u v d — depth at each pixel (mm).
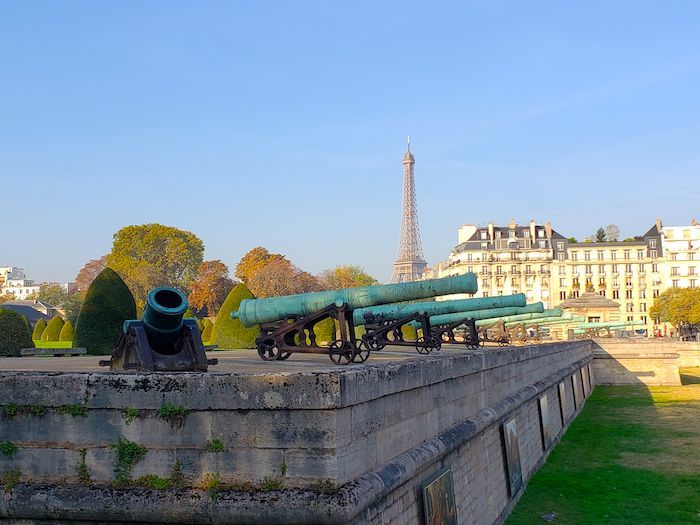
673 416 47594
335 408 10281
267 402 10398
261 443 10430
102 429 10852
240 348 46062
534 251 194625
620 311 194750
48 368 15398
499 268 193750
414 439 13953
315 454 10289
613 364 77250
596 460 31594
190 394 10609
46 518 10812
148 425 10727
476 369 19203
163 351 12594
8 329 36875
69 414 10930
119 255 136250
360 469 11172
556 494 24906
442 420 15953
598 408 54562
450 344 43219
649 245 199625
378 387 11898
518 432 25359
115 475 10750
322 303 18250
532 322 75500
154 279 127812
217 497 10266
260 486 10344
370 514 11312
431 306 29828
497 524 20344
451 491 15734
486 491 19422
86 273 152500
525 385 28203
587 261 196375
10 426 11078
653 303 194250
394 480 11875
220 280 135750
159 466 10664
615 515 22328
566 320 75375
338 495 10102
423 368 14531
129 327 12430
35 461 10984
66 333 77938
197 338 12578
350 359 17078
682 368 97438
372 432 11758
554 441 35688
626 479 27484
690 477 27781
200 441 10586
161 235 139625
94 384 10883
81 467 10852
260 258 144375
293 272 134375
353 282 158750
